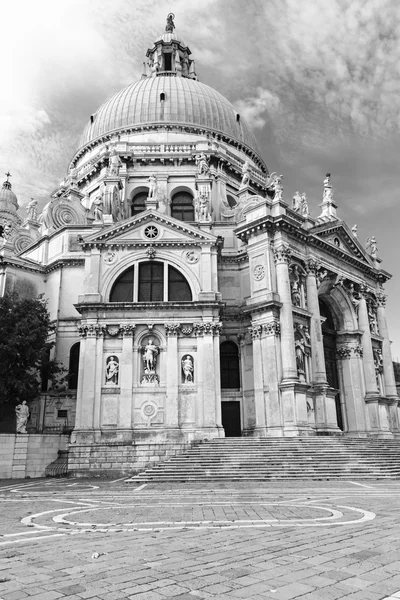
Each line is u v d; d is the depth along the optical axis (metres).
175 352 34.22
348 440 32.72
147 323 34.66
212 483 24.62
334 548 8.90
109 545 9.39
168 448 31.77
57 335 40.94
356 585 6.57
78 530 11.38
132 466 31.39
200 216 42.88
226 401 38.97
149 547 9.13
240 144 55.75
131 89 57.72
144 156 48.91
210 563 7.81
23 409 32.78
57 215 47.62
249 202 42.22
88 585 6.57
